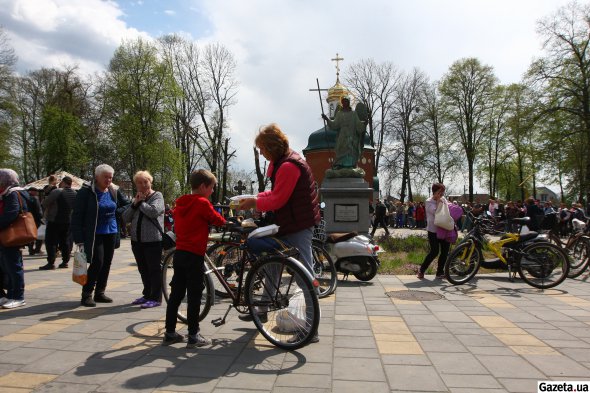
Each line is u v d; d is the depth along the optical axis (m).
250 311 4.43
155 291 5.98
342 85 36.19
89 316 5.43
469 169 41.31
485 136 41.78
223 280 4.79
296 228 4.48
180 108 34.22
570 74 29.09
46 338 4.51
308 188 4.51
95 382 3.41
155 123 31.08
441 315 5.53
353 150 13.38
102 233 6.11
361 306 6.05
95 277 6.04
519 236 7.80
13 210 5.86
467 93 39.72
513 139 40.62
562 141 29.61
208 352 4.12
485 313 5.63
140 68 30.59
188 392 3.24
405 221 33.16
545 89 30.08
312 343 4.39
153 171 30.78
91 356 3.99
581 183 29.38
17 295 5.98
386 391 3.25
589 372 3.62
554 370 3.66
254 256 4.64
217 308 5.84
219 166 36.66
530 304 6.16
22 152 37.50
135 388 3.30
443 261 8.36
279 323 4.32
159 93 30.83
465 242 7.80
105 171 5.99
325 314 5.59
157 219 5.97
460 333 4.73
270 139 4.50
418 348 4.23
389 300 6.44
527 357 3.97
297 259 4.54
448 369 3.68
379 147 39.84
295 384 3.38
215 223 4.43
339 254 8.02
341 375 3.56
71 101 36.84
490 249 7.94
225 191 35.78
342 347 4.27
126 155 30.83
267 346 4.31
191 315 4.28
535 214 18.62
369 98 39.53
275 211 4.59
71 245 10.38
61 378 3.48
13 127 30.88
